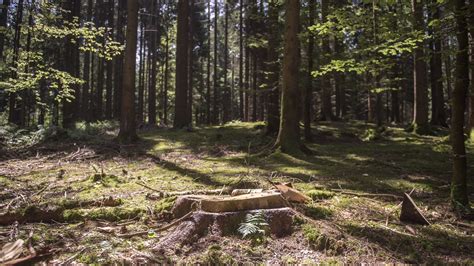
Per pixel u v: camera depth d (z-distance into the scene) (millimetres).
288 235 4477
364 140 15312
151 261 3729
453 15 5715
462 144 5727
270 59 14961
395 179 7926
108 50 9688
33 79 9531
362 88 14188
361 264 3855
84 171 8680
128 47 13914
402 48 6145
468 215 5406
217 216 4473
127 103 13969
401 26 6820
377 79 15453
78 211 5121
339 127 19250
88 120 26812
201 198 4949
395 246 4328
